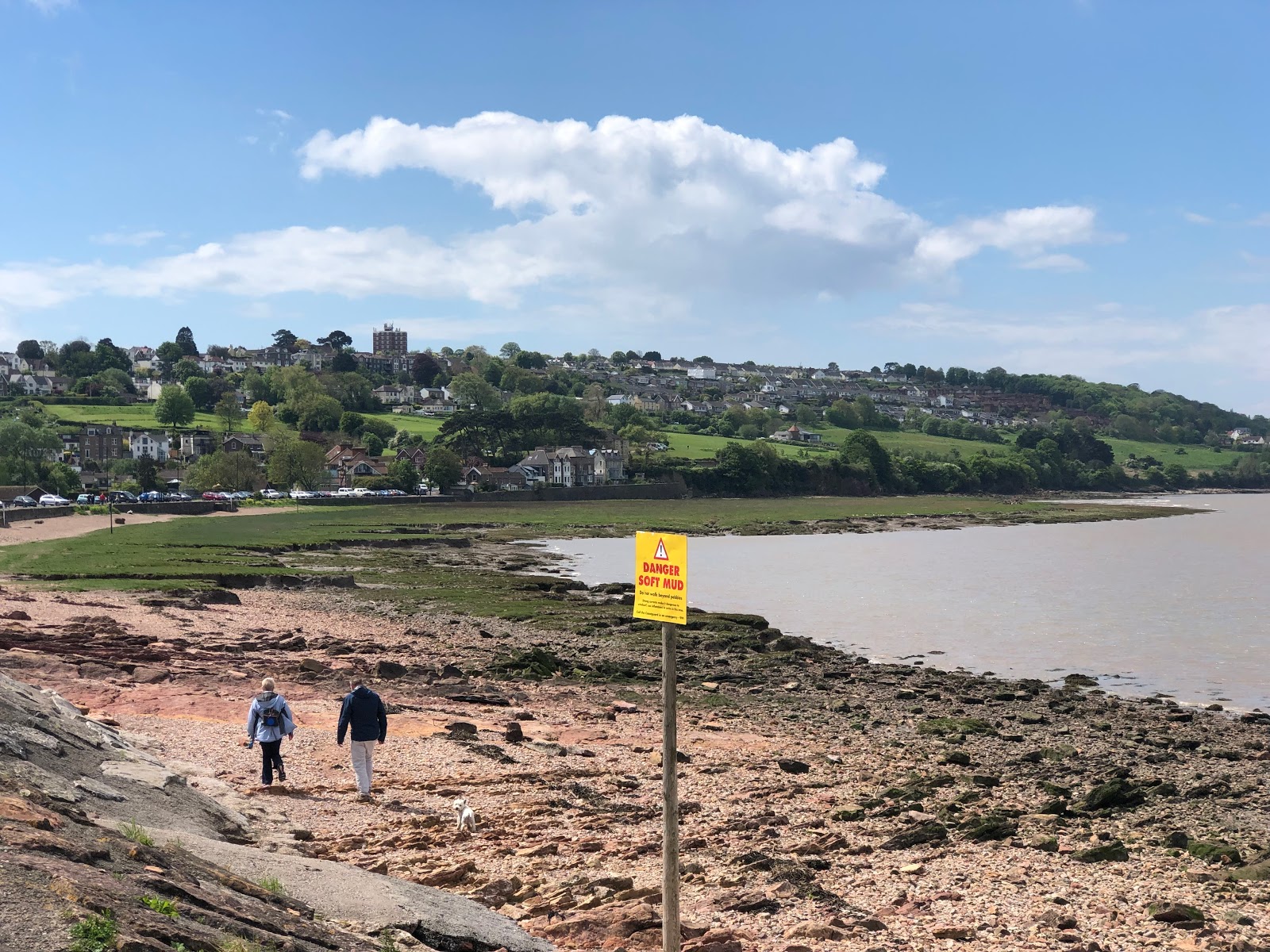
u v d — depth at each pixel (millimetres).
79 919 8625
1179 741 35406
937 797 27078
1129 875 20562
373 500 168875
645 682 44750
